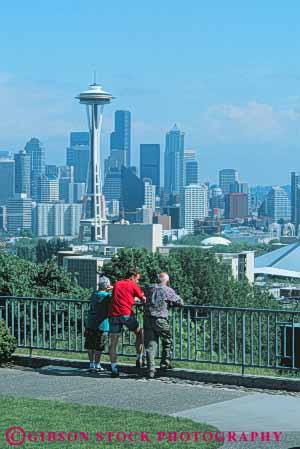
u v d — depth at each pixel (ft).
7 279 98.68
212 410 46.57
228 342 57.62
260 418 44.62
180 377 56.49
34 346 64.03
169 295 56.90
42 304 65.46
